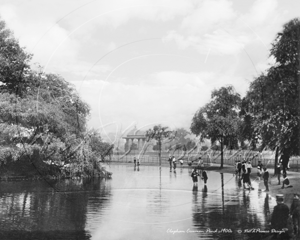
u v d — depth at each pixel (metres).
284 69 17.50
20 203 15.23
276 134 18.55
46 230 10.39
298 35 16.88
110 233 9.89
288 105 17.89
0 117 24.86
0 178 24.00
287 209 9.15
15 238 9.52
